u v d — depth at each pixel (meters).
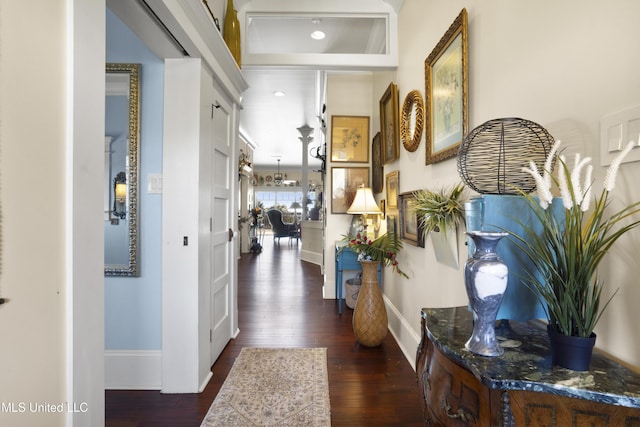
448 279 1.78
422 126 2.15
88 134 0.92
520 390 0.70
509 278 0.93
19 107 0.72
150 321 2.02
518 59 1.20
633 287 0.78
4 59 0.68
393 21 2.77
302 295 4.18
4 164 0.69
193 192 1.95
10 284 0.71
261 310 3.55
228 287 2.67
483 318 0.84
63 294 0.85
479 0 1.47
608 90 0.83
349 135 3.93
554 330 0.78
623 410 0.66
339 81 3.92
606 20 0.84
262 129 7.34
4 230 0.69
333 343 2.66
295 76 4.44
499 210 0.93
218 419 1.69
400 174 2.66
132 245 2.00
